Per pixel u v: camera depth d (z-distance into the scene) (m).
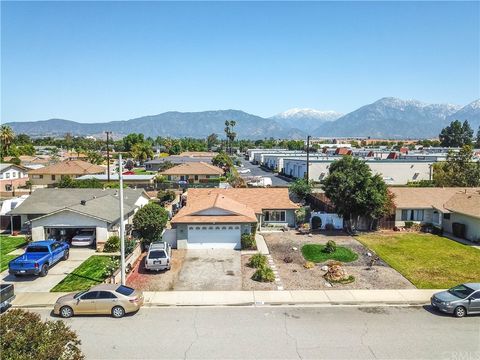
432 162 66.69
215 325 19.09
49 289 24.05
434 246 33.81
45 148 176.25
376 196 36.78
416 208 39.84
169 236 33.72
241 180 69.62
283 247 33.31
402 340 17.58
